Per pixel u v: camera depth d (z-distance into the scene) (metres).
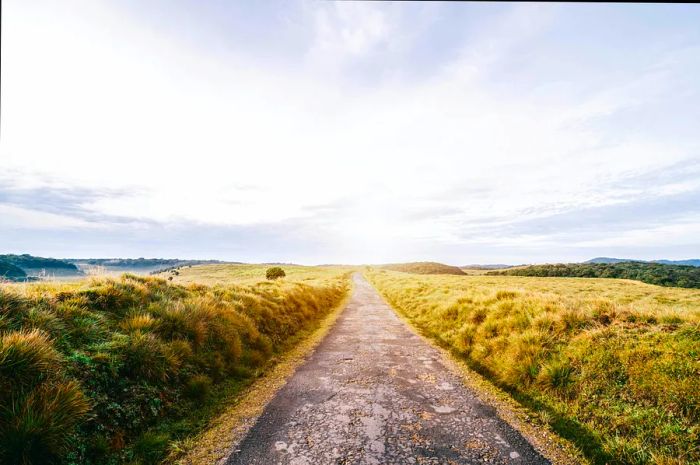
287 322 11.38
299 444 4.32
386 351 9.15
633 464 3.94
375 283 39.44
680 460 3.79
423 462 3.91
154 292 8.19
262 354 8.30
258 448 4.23
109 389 4.55
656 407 4.58
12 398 3.54
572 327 7.16
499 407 5.52
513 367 6.59
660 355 5.32
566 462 3.99
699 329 5.72
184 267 98.94
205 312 7.75
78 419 3.78
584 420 4.85
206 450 4.21
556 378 5.81
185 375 5.77
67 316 5.49
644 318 6.77
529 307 8.74
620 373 5.35
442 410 5.38
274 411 5.35
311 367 7.73
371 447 4.24
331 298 21.12
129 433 4.28
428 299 16.17
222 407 5.49
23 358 3.87
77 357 4.59
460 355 8.67
